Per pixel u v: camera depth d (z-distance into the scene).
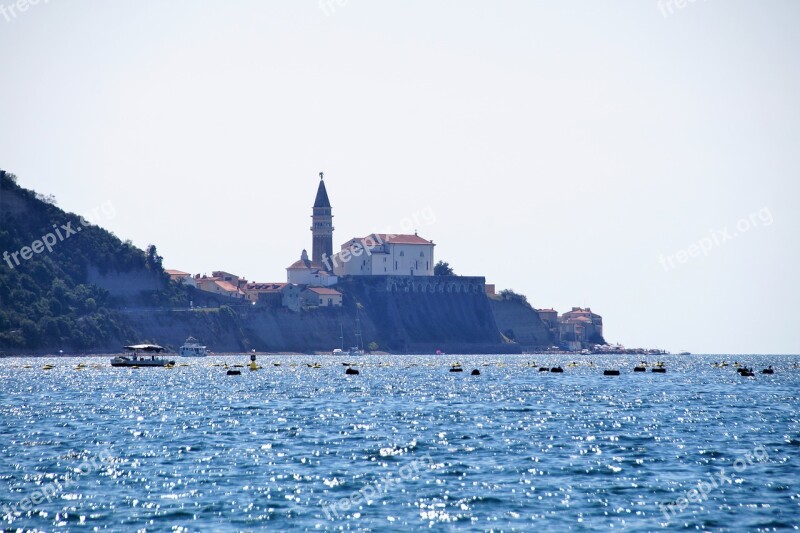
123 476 138.50
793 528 113.56
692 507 121.75
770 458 155.12
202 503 122.44
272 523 114.06
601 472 142.75
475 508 120.94
